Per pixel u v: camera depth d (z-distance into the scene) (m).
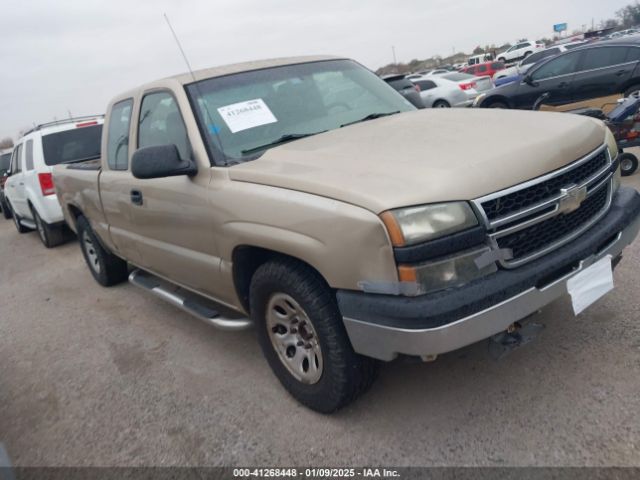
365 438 2.84
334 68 4.23
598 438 2.55
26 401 3.90
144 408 3.51
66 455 3.18
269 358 3.29
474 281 2.40
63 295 6.19
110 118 4.76
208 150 3.36
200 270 3.60
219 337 4.32
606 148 3.12
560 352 3.25
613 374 2.96
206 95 3.61
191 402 3.47
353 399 2.95
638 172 7.11
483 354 3.36
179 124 3.61
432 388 3.14
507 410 2.85
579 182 2.77
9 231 11.96
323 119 3.73
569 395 2.88
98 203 4.98
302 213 2.64
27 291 6.67
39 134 8.30
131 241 4.52
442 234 2.33
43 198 8.20
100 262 5.89
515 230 2.49
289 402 3.27
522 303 2.46
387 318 2.38
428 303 2.30
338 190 2.54
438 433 2.78
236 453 2.92
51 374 4.24
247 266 3.28
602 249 2.84
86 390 3.88
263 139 3.47
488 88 18.05
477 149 2.69
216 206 3.17
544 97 11.40
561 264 2.57
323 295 2.74
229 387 3.56
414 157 2.70
